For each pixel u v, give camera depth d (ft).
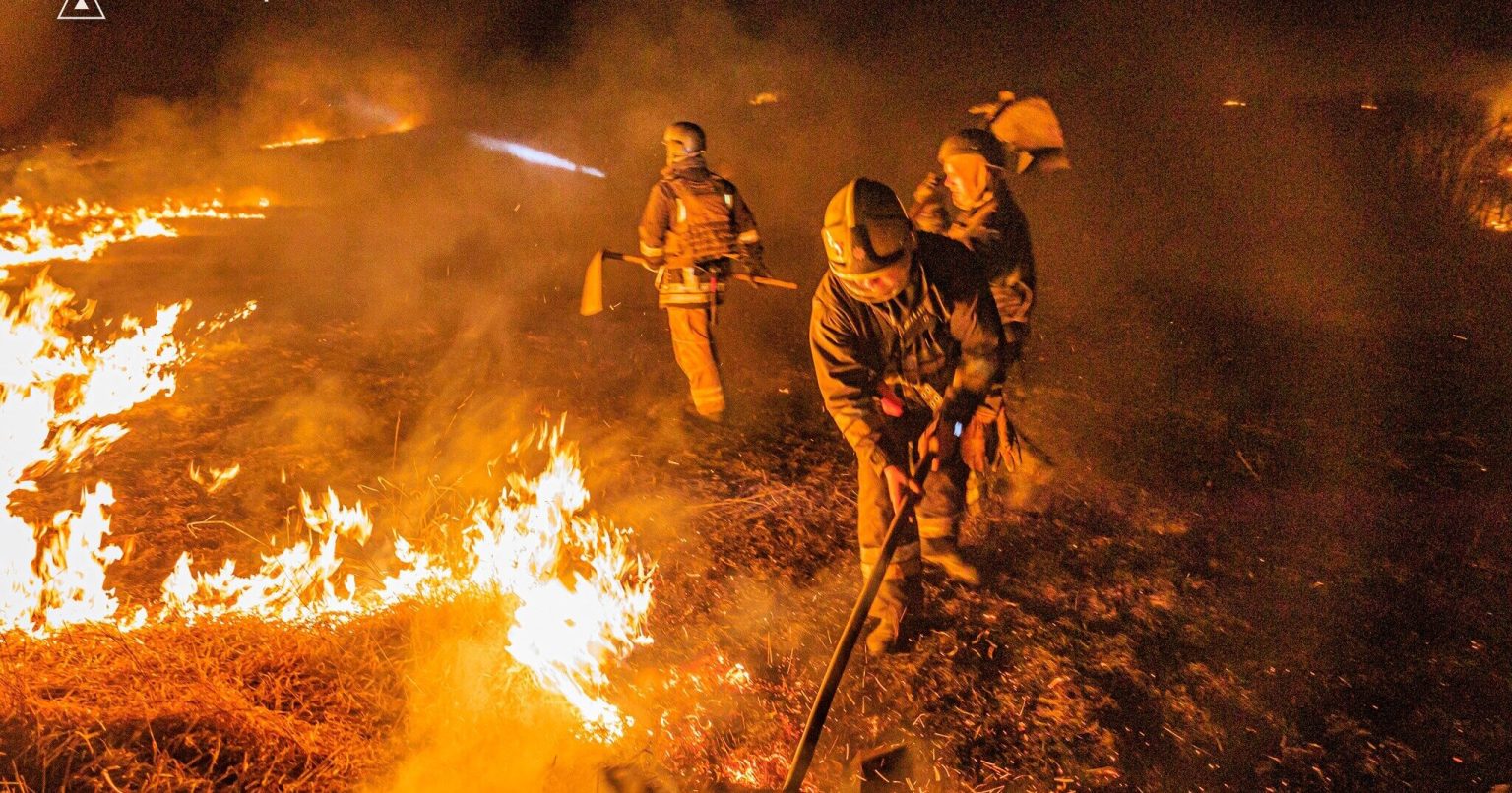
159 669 12.13
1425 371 26.76
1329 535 18.08
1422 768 12.47
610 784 10.98
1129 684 14.08
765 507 19.20
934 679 14.20
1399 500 19.43
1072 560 17.28
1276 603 15.98
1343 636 15.08
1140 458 21.36
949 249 14.14
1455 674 14.12
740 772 12.31
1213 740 13.05
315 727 11.53
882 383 14.53
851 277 13.37
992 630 15.31
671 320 21.27
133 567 16.20
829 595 16.25
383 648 13.07
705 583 16.46
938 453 13.89
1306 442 22.18
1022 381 26.08
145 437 21.54
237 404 23.58
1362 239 38.52
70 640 12.70
